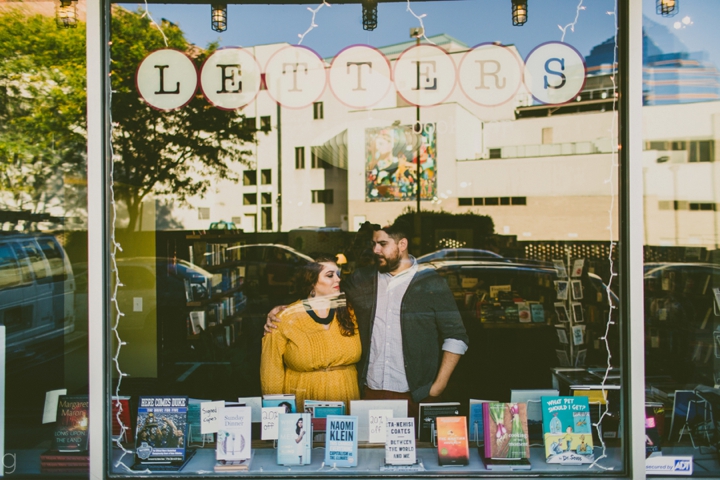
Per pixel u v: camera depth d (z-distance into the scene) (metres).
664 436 2.27
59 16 2.51
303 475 2.17
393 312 2.67
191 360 2.81
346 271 2.80
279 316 2.64
